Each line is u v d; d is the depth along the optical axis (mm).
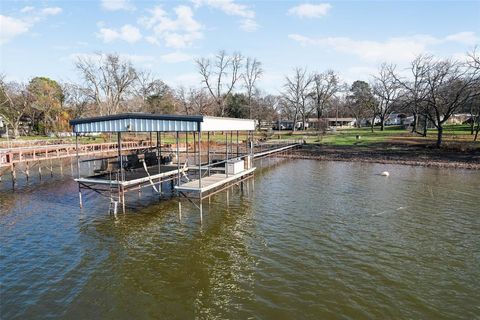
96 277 9727
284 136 61656
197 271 10086
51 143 41531
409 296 8570
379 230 13438
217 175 18203
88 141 44656
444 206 16844
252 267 10289
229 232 13359
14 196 19312
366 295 8625
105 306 8258
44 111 59156
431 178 24547
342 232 13250
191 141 48094
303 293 8758
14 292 8891
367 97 83188
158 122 14875
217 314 7887
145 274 9906
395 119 104938
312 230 13508
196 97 72875
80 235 13031
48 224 14305
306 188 21547
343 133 65500
